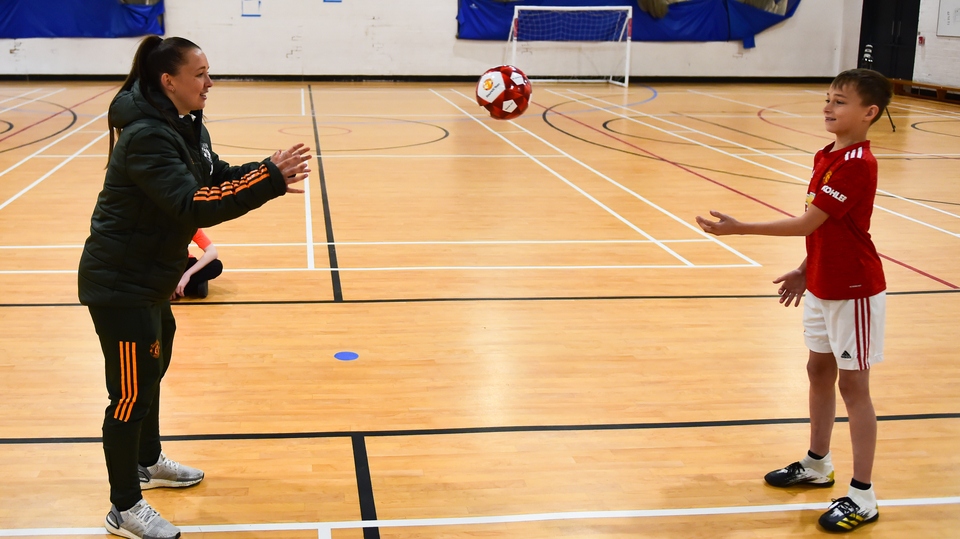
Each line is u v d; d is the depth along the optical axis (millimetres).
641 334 4379
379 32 16719
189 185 2293
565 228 6457
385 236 6129
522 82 5027
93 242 2400
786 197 7629
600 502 2826
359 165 8773
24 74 15742
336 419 3381
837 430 3369
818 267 2701
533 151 9852
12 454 3041
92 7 15570
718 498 2871
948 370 3992
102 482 2875
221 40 16266
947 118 13359
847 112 2586
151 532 2525
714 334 4402
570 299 4891
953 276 5461
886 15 17484
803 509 2816
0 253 5473
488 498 2832
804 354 4168
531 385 3746
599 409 3525
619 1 17406
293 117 11977
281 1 16250
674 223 6660
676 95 15852
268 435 3232
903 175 8844
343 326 4391
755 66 18250
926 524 2730
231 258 5523
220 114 12055
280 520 2674
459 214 6824
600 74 17844
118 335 2439
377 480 2930
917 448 3232
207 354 3990
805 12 18062
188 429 3262
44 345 4059
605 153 9797
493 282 5160
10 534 2555
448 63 17156
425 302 4781
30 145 9398
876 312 2652
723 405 3592
